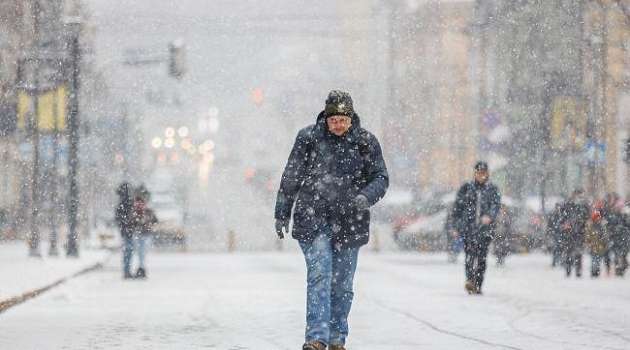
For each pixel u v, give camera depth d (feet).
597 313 118.73
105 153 467.52
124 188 199.41
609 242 208.64
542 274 215.10
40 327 105.81
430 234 324.19
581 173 352.69
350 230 75.72
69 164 264.93
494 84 528.63
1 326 106.73
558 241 239.50
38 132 266.77
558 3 439.22
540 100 447.42
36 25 337.52
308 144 76.33
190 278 194.49
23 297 139.85
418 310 122.62
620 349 86.89
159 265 246.68
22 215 424.05
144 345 90.68
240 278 193.67
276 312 121.49
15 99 290.97
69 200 263.90
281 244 345.51
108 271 223.92
